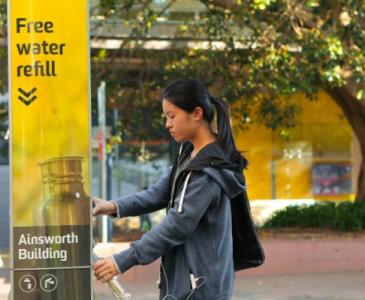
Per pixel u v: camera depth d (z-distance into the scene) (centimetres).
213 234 316
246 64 1120
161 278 327
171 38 1248
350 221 1216
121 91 1245
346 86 1173
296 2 1089
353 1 1058
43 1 329
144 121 1312
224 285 319
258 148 1800
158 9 1402
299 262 1029
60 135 331
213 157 316
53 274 330
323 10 1153
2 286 896
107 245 963
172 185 335
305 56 1048
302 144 1823
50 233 329
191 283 312
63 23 331
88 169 333
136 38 1188
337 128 1861
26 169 329
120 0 1085
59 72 331
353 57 1066
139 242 308
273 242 1030
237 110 1223
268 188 1808
